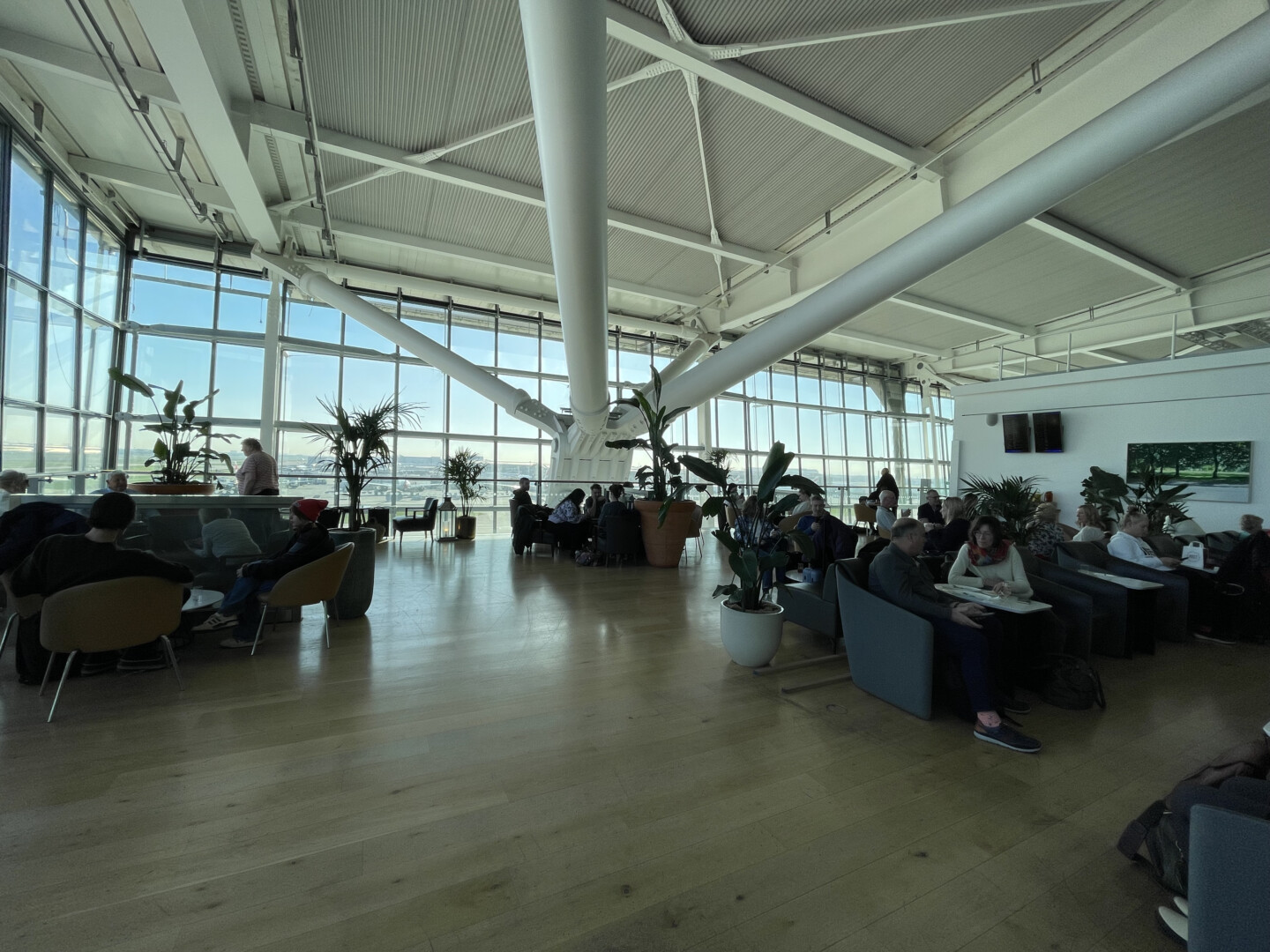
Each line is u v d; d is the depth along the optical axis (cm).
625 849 162
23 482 435
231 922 130
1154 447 808
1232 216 779
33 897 136
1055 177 392
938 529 470
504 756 216
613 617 439
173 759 207
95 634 239
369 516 875
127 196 820
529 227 877
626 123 629
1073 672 279
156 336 920
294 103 596
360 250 979
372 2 464
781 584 414
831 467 1596
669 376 1116
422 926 131
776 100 559
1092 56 523
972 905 142
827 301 575
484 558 756
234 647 343
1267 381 713
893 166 718
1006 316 1220
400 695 276
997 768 214
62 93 604
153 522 361
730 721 252
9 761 203
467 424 1167
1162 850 142
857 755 222
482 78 548
